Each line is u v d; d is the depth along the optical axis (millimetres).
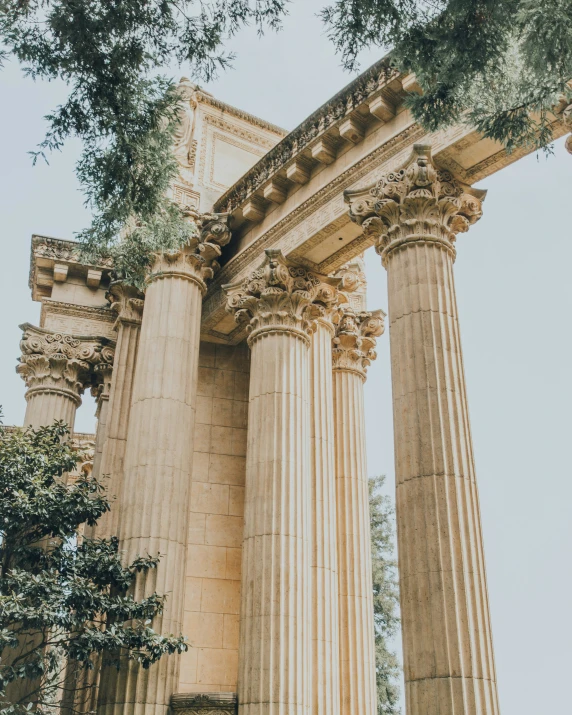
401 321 17500
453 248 18594
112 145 15188
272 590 19266
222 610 24703
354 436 26438
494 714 13812
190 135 27359
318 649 20906
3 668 17828
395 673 45844
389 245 18484
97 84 14414
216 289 26219
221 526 25828
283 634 18812
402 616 15172
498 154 18734
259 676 18438
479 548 15250
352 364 27562
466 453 16078
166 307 23750
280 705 18094
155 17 14250
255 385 22156
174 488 21469
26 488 19766
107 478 24594
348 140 21938
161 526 20812
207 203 26938
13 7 13758
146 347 23406
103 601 18469
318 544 22375
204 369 27766
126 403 25828
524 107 13422
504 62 13227
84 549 19984
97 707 19094
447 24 12930
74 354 28422
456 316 17625
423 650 14430
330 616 21625
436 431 16031
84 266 29484
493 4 12461
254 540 20094
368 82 21000
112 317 29734
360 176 21234
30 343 28062
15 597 17500
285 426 21234
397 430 16672
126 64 14461
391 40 13523
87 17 13984
